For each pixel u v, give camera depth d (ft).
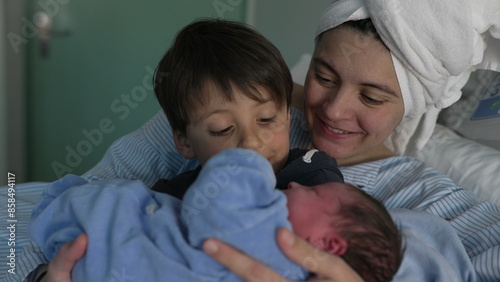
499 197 4.03
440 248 2.92
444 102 3.87
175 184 3.13
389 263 2.25
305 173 2.87
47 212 2.45
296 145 4.06
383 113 3.45
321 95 3.56
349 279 2.15
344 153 3.74
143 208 2.36
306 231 2.22
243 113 2.87
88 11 7.89
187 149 3.33
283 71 3.05
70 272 2.31
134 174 3.82
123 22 8.10
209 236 2.05
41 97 8.07
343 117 3.47
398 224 2.83
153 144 3.88
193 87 2.93
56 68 8.00
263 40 3.13
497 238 3.05
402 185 3.72
